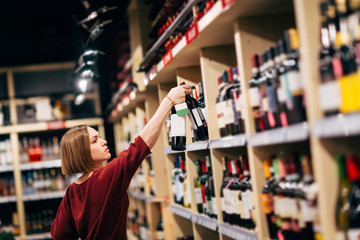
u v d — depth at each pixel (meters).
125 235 2.77
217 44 2.85
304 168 1.74
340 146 1.49
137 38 4.96
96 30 4.02
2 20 8.32
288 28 2.26
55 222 2.81
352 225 1.46
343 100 1.38
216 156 2.87
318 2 1.53
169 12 3.55
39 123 7.11
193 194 3.44
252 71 2.19
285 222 1.87
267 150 2.13
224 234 2.75
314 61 1.50
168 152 3.95
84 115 7.36
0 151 7.11
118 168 2.61
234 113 2.39
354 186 1.48
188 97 2.88
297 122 1.71
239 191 2.48
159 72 3.61
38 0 8.44
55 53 8.09
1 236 4.84
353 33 1.47
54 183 7.21
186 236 4.05
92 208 2.64
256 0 2.00
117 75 6.36
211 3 2.35
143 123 5.38
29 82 7.75
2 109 7.50
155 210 5.05
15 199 6.98
